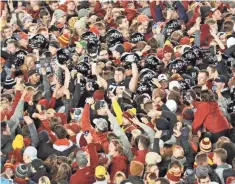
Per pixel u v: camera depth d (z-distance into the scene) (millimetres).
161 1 91625
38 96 74438
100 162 64938
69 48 83438
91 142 67312
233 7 91875
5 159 67125
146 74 76438
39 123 70375
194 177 63125
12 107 72875
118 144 65812
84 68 78500
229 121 71375
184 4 92188
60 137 68625
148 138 66812
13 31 87125
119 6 91812
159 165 64938
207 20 85750
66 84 75625
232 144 66000
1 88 78250
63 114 72312
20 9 92188
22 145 67375
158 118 68812
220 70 78938
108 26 88562
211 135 68938
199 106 70000
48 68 79312
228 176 63156
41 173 64312
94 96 74750
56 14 90375
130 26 87062
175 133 67500
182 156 65438
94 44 82125
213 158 64438
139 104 73125
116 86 76062
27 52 82000
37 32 86250
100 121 68938
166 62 81188
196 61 79750
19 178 64312
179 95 72562
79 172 64000
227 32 85750
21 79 76875
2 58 81688
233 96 74438
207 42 84812
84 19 87562
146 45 82750
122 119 70375
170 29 86312
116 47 81750
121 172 63875
